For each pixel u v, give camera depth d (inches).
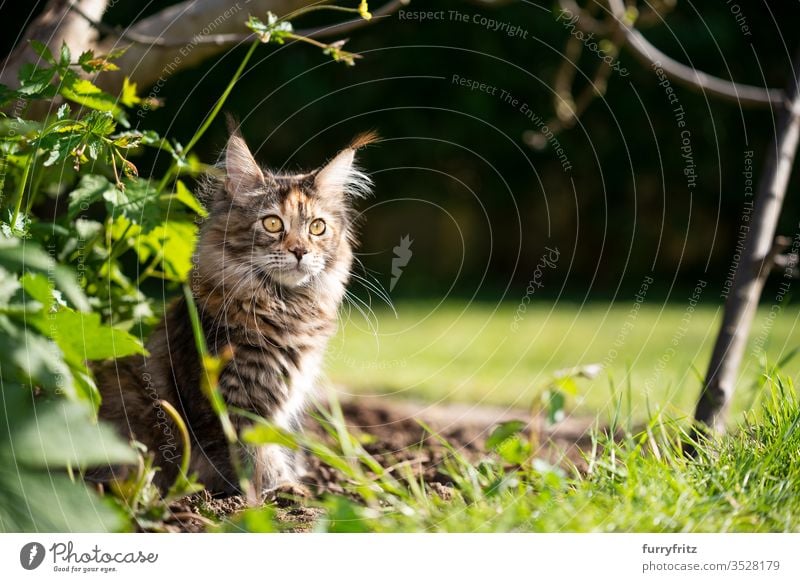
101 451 115.0
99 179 178.4
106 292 198.1
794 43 569.3
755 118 588.7
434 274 588.4
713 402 196.4
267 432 142.3
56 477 120.0
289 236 201.6
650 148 593.0
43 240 186.1
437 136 565.3
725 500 148.3
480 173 586.9
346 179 224.2
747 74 576.7
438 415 279.1
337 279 214.7
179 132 499.2
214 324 190.5
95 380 189.9
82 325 131.3
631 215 609.3
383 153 559.5
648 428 168.7
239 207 201.3
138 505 149.5
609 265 616.4
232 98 509.0
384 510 150.7
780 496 150.3
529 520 142.9
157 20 213.9
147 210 180.4
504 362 381.7
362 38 532.1
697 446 167.5
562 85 335.6
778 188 211.5
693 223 612.1
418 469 201.3
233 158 201.2
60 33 202.4
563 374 169.5
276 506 173.3
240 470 167.0
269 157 529.0
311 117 533.3
